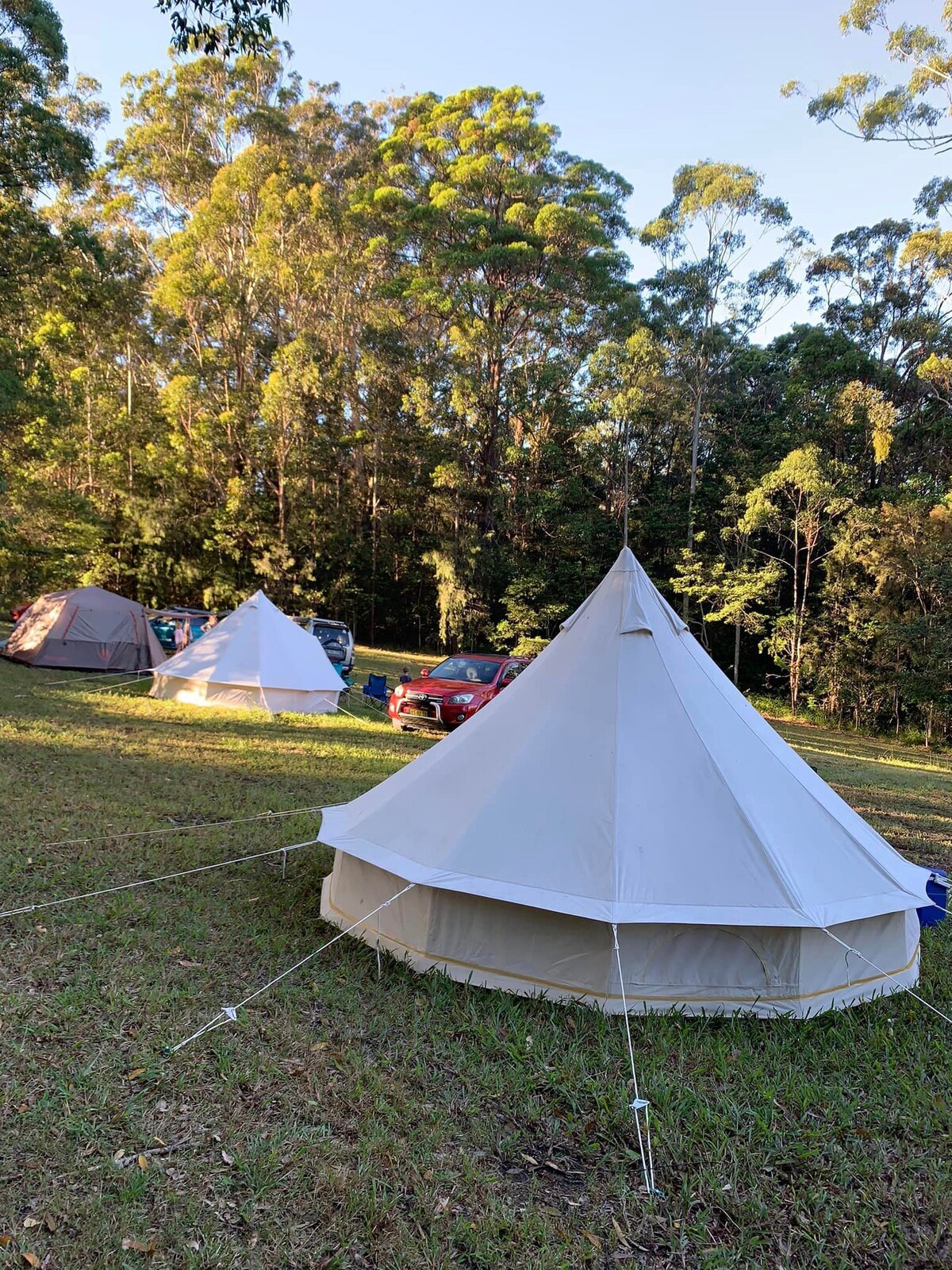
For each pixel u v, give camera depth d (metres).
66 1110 2.86
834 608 28.36
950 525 24.67
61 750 8.99
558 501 35.38
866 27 19.20
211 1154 2.73
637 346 32.06
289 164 37.00
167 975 4.00
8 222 19.47
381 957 4.42
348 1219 2.50
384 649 37.53
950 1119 3.29
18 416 21.84
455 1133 2.97
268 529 35.34
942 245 30.53
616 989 3.93
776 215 34.44
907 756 21.80
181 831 6.51
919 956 5.02
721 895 4.00
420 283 33.59
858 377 31.73
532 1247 2.46
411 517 40.09
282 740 11.16
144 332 36.44
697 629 33.19
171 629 21.52
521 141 35.56
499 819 4.38
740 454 32.78
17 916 4.52
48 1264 2.22
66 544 25.27
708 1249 2.50
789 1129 3.17
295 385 34.44
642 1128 3.07
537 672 5.17
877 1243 2.59
